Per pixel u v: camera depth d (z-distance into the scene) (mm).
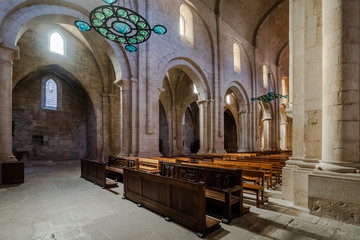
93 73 15539
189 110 27734
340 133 4012
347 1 3988
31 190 6422
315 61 4863
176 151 20969
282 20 21984
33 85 15000
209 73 15750
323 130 4352
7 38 7242
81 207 4754
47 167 12883
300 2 5387
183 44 13477
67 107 16641
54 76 16016
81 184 7352
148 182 4684
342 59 3984
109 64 16016
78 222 3887
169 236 3326
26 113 14586
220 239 3236
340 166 4008
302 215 4258
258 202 4715
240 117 20844
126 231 3498
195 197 3486
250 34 20938
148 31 6559
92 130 16172
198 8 14789
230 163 7449
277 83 26375
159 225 3738
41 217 4137
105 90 16000
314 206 4277
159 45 11789
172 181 3936
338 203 3982
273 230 3555
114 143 16266
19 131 14227
